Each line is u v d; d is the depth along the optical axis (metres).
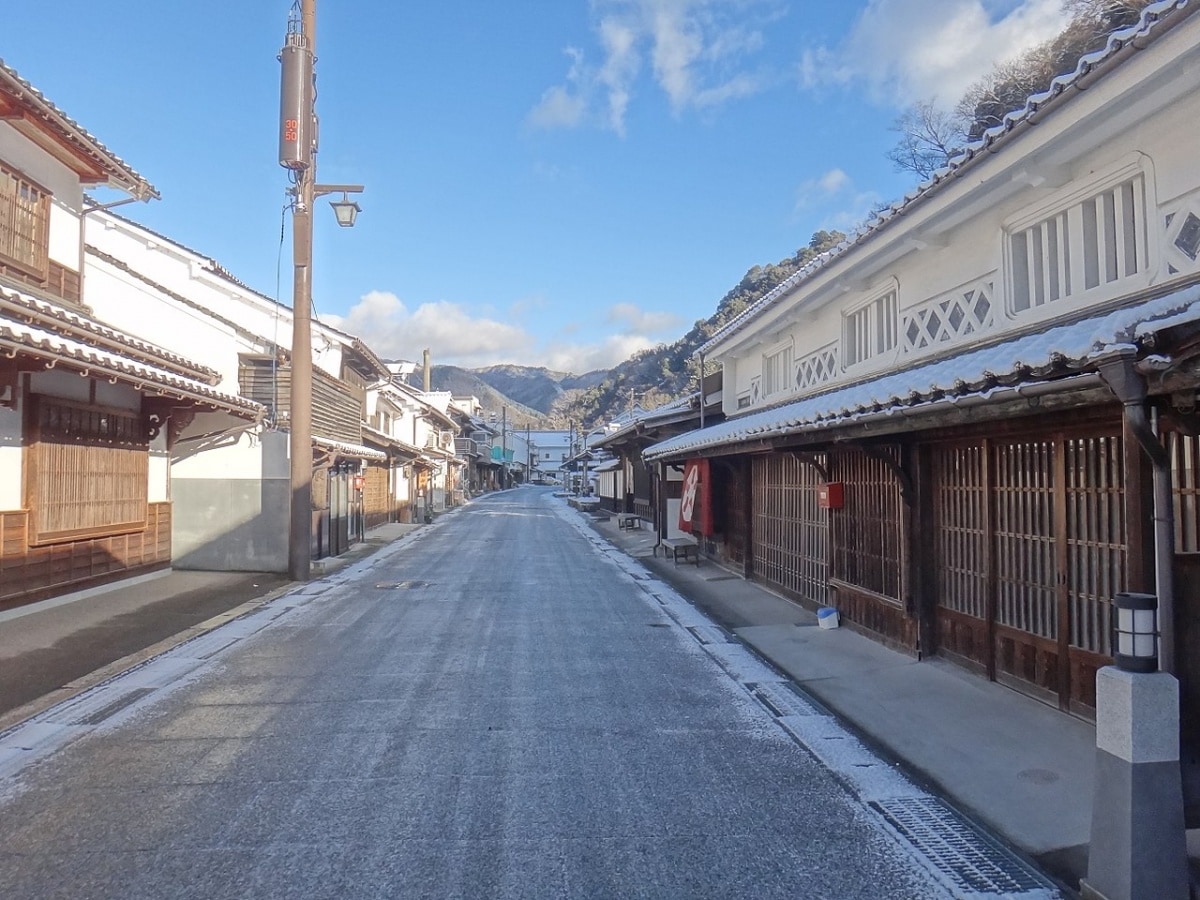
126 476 12.55
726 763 5.16
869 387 7.48
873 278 10.26
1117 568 5.17
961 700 6.25
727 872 3.71
